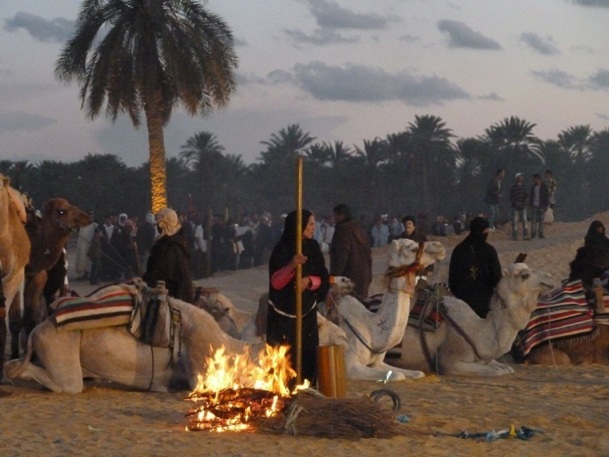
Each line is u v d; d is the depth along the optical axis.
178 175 68.69
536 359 14.11
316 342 9.61
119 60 30.14
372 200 74.00
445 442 8.24
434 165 75.25
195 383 10.52
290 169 71.44
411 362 13.09
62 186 64.31
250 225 37.06
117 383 10.84
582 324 14.04
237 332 12.58
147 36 30.27
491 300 13.09
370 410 8.45
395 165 74.62
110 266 31.62
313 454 7.66
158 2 29.75
